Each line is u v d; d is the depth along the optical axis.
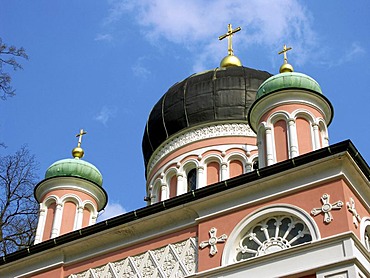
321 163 20.14
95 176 31.50
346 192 19.56
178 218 22.41
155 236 22.50
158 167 33.81
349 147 19.69
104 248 23.45
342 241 18.52
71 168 31.00
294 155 23.53
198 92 33.91
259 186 21.03
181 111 33.81
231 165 32.22
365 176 20.36
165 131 34.19
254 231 20.55
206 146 32.66
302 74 26.34
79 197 30.62
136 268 22.22
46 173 31.31
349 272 17.84
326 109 25.73
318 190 19.94
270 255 19.36
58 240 24.16
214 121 33.19
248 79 34.12
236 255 20.39
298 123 24.78
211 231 21.14
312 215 19.58
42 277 24.16
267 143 24.42
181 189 31.98
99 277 22.86
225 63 36.75
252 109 26.00
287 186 20.61
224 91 33.66
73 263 23.89
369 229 20.22
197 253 21.17
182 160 32.81
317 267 18.36
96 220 30.84
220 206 21.61
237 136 32.69
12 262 25.12
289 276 18.75
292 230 19.91
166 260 21.75
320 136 25.05
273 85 25.88
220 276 19.94
